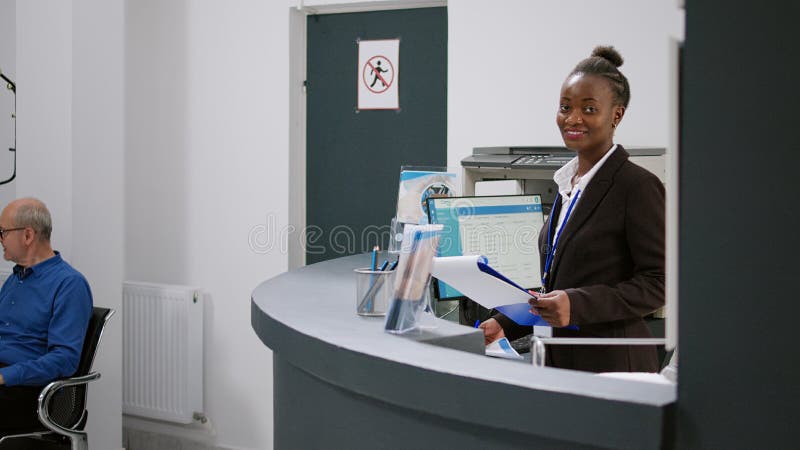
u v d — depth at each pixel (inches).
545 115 133.7
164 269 167.3
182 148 164.1
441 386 52.2
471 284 67.9
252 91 157.2
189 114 162.9
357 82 155.6
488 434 51.5
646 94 127.1
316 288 87.4
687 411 45.0
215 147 161.2
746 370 43.6
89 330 117.2
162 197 166.7
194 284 164.7
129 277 171.0
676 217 46.1
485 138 138.6
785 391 42.8
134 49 166.7
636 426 44.4
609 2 128.5
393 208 154.7
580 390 46.6
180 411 159.5
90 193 140.1
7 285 121.3
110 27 143.1
